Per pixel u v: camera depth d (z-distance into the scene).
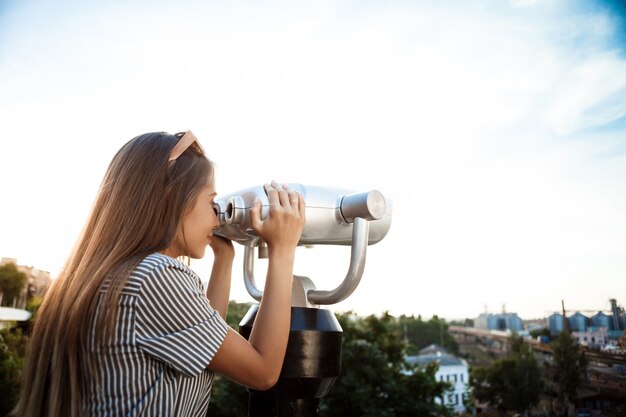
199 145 0.79
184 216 0.73
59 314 0.67
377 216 0.74
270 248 0.70
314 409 0.76
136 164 0.71
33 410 0.65
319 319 0.75
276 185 0.75
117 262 0.65
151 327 0.61
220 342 0.62
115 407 0.59
